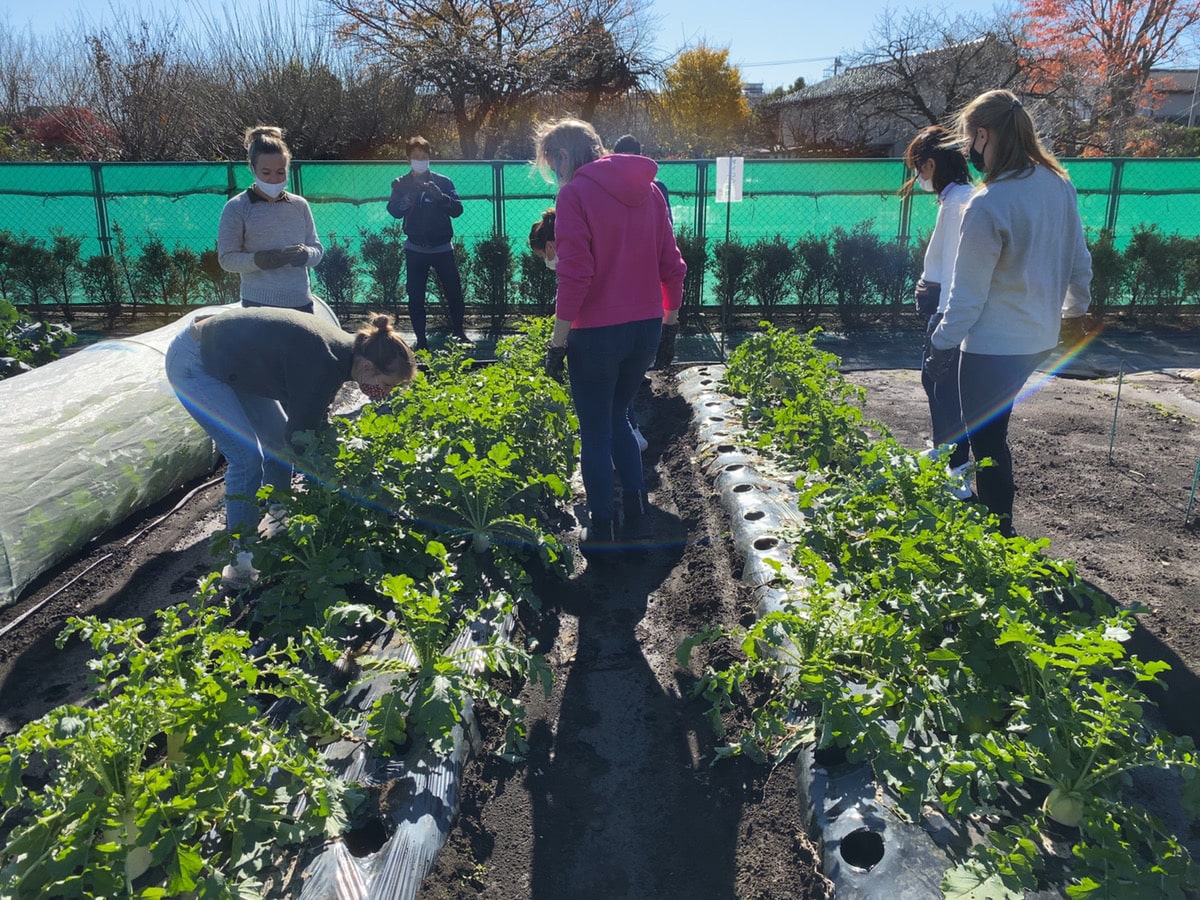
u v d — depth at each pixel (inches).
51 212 483.5
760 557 166.7
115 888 83.0
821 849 101.3
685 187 482.3
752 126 1688.0
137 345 232.8
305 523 141.8
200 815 90.6
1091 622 124.2
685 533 199.6
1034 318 151.6
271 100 783.1
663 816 117.4
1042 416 274.4
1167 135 971.3
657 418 289.3
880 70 1051.9
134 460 204.1
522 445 203.2
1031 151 148.4
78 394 203.9
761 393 258.8
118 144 807.7
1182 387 315.3
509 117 1009.5
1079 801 96.2
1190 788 93.4
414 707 114.6
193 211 490.6
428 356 277.9
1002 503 161.9
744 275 449.1
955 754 97.8
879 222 489.7
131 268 468.8
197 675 100.8
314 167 478.6
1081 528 191.0
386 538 158.4
